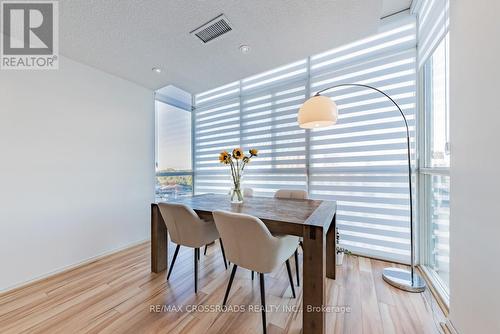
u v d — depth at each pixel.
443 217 1.82
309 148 2.83
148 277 2.03
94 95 2.49
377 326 1.39
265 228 1.28
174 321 1.44
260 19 1.71
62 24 1.74
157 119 3.39
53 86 2.14
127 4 1.53
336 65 2.63
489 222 0.94
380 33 2.36
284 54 2.25
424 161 2.12
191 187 4.05
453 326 1.25
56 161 2.15
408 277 1.91
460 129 1.16
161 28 1.81
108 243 2.61
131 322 1.43
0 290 1.78
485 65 0.95
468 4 1.08
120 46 2.07
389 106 2.32
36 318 1.47
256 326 1.40
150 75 2.73
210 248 2.80
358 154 2.49
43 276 2.03
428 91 2.05
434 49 1.83
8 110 1.85
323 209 1.72
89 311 1.54
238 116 3.53
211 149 3.88
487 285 0.95
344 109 2.57
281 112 3.08
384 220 2.36
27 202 1.95
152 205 2.12
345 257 2.45
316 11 1.63
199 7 1.57
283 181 3.04
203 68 2.55
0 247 1.79
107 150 2.62
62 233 2.19
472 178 1.06
